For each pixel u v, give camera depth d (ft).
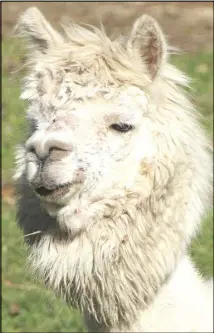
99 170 41.47
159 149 42.27
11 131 109.19
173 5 161.99
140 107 42.27
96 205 42.04
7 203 91.86
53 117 41.42
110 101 41.86
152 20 42.27
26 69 45.50
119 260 42.27
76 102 41.65
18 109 116.47
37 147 40.47
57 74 42.47
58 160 40.34
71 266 42.47
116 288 42.37
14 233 83.66
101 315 43.55
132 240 42.19
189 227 43.06
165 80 43.50
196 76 119.55
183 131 42.75
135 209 42.16
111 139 41.73
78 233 42.39
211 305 43.88
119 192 42.06
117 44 43.55
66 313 65.62
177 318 43.11
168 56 43.65
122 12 159.22
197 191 43.29
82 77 42.04
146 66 43.11
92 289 42.63
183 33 147.64
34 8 45.32
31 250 44.09
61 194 40.98
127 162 42.16
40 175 40.40
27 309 68.69
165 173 42.19
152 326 43.11
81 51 42.93
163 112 42.75
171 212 42.39
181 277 43.78
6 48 140.46
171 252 42.60
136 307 42.86
